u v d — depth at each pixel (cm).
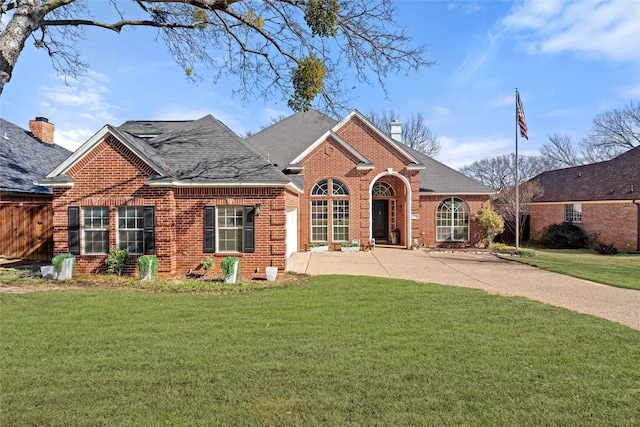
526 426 368
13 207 1548
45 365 503
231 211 1293
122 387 444
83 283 1076
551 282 1154
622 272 1349
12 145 1906
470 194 2216
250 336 625
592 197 2492
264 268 1269
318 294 949
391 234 2278
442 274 1298
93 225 1230
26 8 762
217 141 1473
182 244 1266
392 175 2109
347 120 2075
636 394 431
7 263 1446
